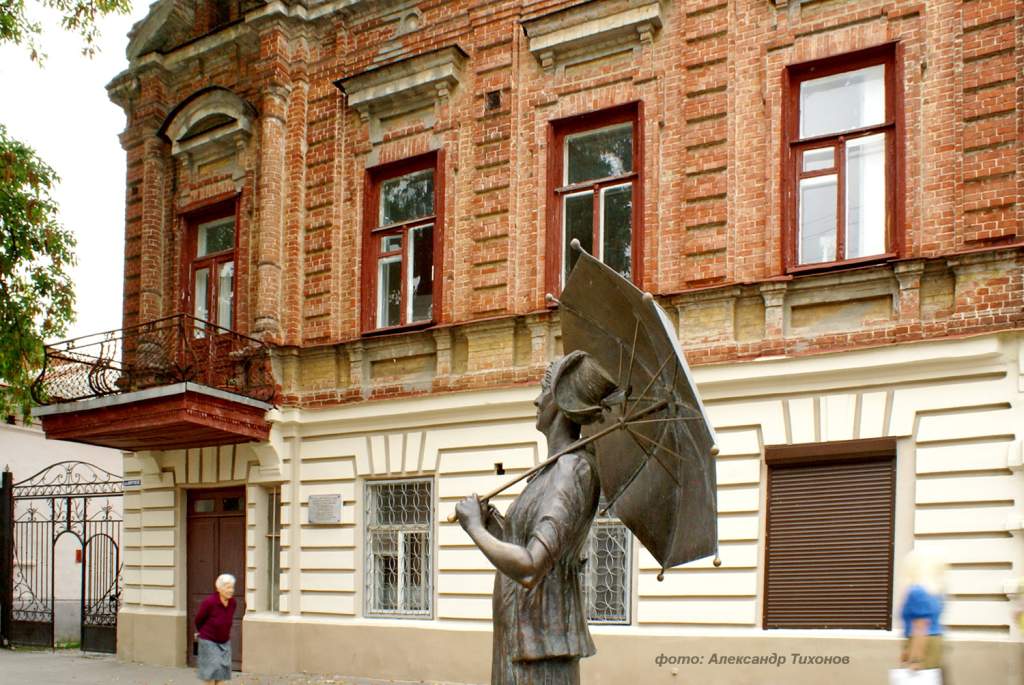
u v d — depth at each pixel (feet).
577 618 13.61
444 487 39.93
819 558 31.76
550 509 12.91
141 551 50.31
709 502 12.21
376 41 45.57
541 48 39.96
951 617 28.71
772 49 35.01
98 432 43.98
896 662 29.37
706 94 36.17
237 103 48.85
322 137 46.55
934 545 29.45
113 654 51.42
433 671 38.93
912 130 32.07
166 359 45.91
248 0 52.11
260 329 45.34
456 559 39.24
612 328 13.70
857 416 31.37
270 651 43.52
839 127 34.12
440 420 40.50
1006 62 30.58
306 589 43.50
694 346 34.60
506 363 39.32
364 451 42.47
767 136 34.71
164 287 52.26
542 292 39.17
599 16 38.70
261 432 44.14
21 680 42.14
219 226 51.65
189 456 48.39
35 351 54.90
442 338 40.98
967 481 29.22
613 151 39.04
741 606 32.58
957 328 30.09
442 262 41.86
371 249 44.86
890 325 31.45
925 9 32.24
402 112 44.55
